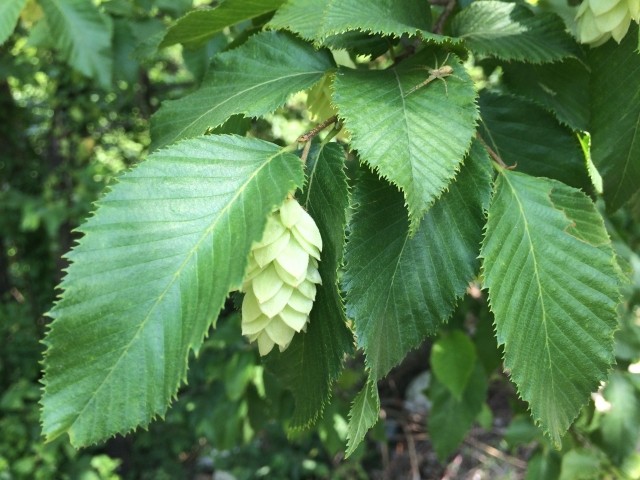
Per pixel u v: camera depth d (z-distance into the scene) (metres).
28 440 0.72
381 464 0.82
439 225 0.16
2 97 0.84
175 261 0.13
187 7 0.39
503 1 0.21
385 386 0.81
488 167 0.16
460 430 0.38
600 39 0.18
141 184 0.14
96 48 0.37
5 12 0.31
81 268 0.13
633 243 0.41
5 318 0.90
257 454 0.87
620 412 0.32
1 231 0.87
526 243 0.15
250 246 0.13
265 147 0.15
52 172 0.85
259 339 0.15
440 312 0.16
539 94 0.20
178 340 0.13
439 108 0.15
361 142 0.14
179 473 0.90
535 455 0.36
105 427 0.12
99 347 0.13
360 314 0.15
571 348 0.15
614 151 0.19
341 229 0.15
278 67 0.18
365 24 0.15
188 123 0.18
